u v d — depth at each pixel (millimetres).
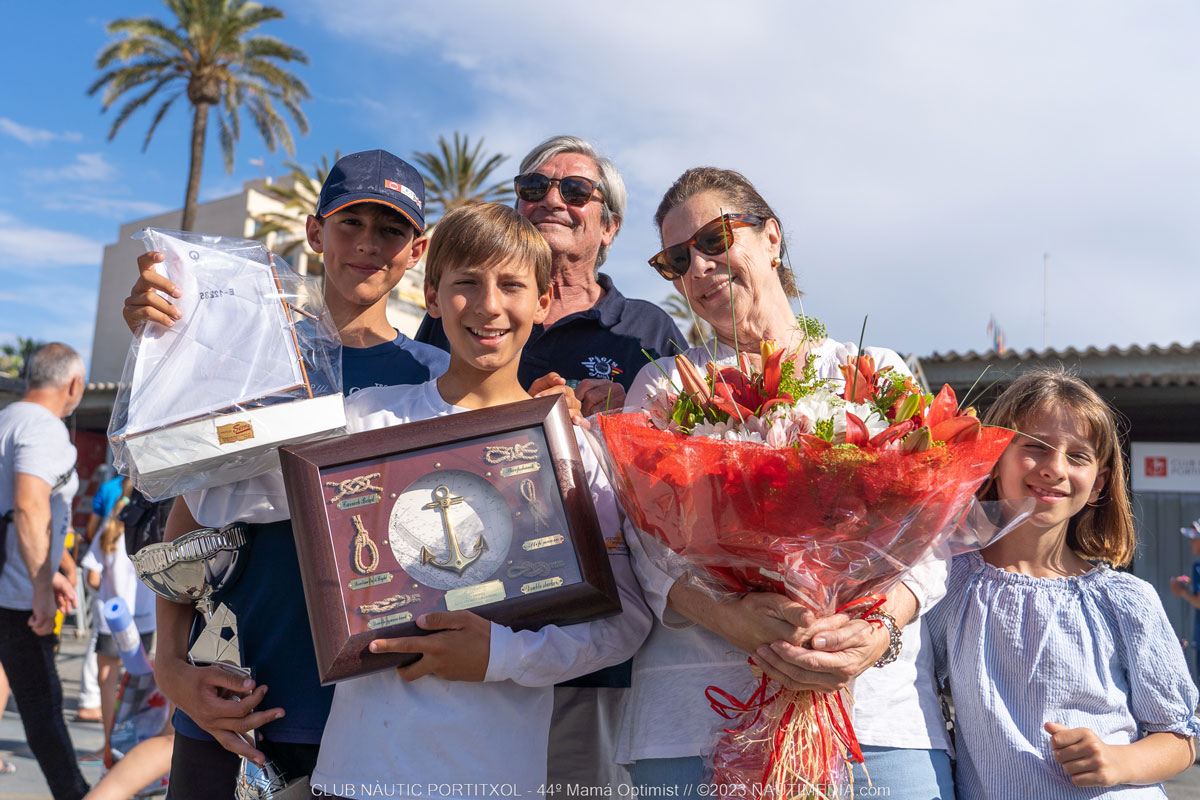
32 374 4582
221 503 2010
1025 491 2188
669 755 1972
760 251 2250
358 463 1890
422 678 1847
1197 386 9648
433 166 24125
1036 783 1973
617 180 3363
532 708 1939
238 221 30875
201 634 2051
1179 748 2000
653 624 2119
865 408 1727
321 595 1778
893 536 1677
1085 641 2055
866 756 1938
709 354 2332
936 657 2262
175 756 2197
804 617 1739
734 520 1677
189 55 22406
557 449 1971
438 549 1853
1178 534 9820
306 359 2041
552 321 3283
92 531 6172
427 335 3305
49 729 4195
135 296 1929
